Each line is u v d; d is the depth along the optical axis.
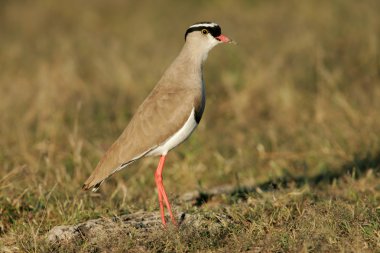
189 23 25.11
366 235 8.95
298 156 13.92
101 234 9.21
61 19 27.89
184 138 10.22
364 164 12.85
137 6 28.95
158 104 10.08
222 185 12.83
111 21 27.38
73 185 12.01
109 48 21.53
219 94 17.61
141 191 12.37
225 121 16.17
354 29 20.38
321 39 20.03
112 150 10.05
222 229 9.40
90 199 11.19
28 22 27.31
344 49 19.20
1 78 19.45
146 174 13.27
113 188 12.38
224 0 28.06
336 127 14.54
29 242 9.25
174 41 22.66
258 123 15.92
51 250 8.92
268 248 8.75
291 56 19.06
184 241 8.88
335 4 23.38
